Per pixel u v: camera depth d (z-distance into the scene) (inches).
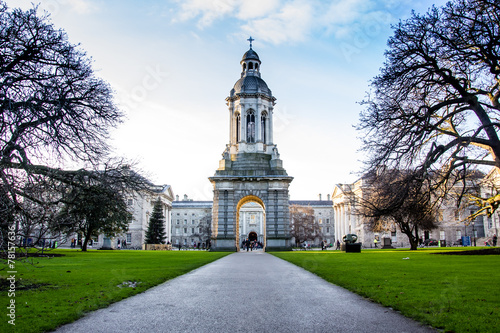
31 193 653.3
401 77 1052.5
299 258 1445.6
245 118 2719.0
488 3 959.0
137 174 1176.2
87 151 919.7
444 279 662.5
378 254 1717.5
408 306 449.7
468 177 1407.5
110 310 461.7
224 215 2529.5
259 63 2923.2
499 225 3444.9
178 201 6806.1
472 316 390.6
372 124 1066.7
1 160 605.9
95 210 1131.3
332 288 634.2
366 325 385.4
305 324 391.2
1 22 728.3
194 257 1584.6
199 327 382.3
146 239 4151.1
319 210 6565.0
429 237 4286.4
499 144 1047.0
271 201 2534.5
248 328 377.4
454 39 1017.5
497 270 812.6
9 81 708.7
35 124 708.0
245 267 1075.9
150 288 643.5
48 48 784.9
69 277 728.3
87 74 874.8
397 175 1019.3
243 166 2625.5
